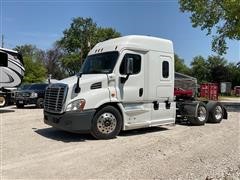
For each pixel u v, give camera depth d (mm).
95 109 9492
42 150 8242
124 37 10500
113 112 9852
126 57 10242
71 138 9812
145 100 10703
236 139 10188
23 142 9172
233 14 24031
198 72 83062
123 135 10477
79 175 6320
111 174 6402
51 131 11023
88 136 10148
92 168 6770
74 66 81438
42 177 6180
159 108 11156
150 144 9102
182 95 14078
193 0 27344
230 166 7129
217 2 26844
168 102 11438
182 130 11789
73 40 80688
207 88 18156
